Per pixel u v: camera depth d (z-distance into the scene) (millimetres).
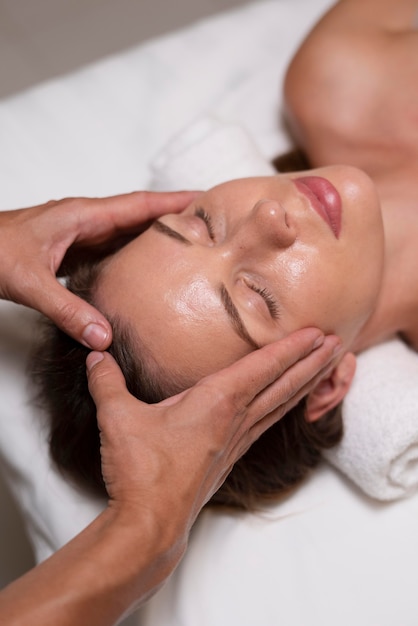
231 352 938
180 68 1499
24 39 2020
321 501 1133
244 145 1297
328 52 1357
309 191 980
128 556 740
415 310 1170
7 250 1043
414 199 1199
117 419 820
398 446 1030
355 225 982
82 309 958
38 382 1127
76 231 1085
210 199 1034
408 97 1300
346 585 1071
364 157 1340
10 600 696
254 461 1080
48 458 1144
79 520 1112
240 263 958
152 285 956
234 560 1102
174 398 853
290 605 1068
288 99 1384
